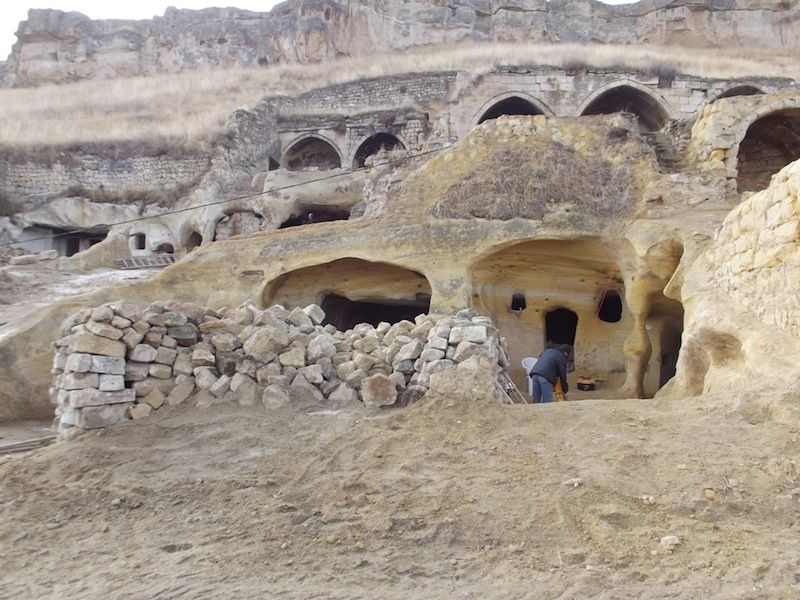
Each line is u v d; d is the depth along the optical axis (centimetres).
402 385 697
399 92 3095
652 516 425
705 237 945
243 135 2762
